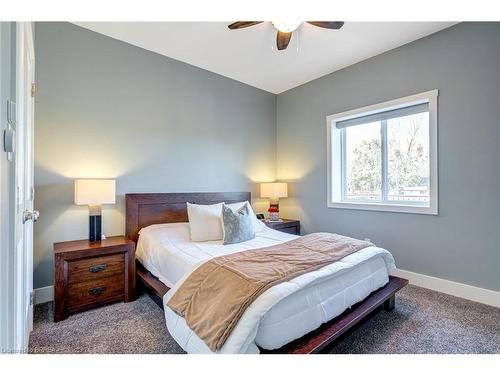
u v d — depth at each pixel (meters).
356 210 3.34
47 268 2.39
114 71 2.77
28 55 1.57
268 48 2.94
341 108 3.47
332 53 3.05
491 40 2.32
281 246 2.14
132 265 2.39
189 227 2.81
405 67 2.86
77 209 2.55
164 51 3.02
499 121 2.28
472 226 2.43
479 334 1.83
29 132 1.67
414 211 2.80
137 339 1.76
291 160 4.14
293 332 1.36
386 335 1.81
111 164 2.76
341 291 1.68
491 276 2.33
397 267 2.95
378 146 3.29
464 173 2.47
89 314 2.12
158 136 3.08
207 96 3.51
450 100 2.55
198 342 1.32
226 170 3.73
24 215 1.33
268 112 4.27
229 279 1.48
